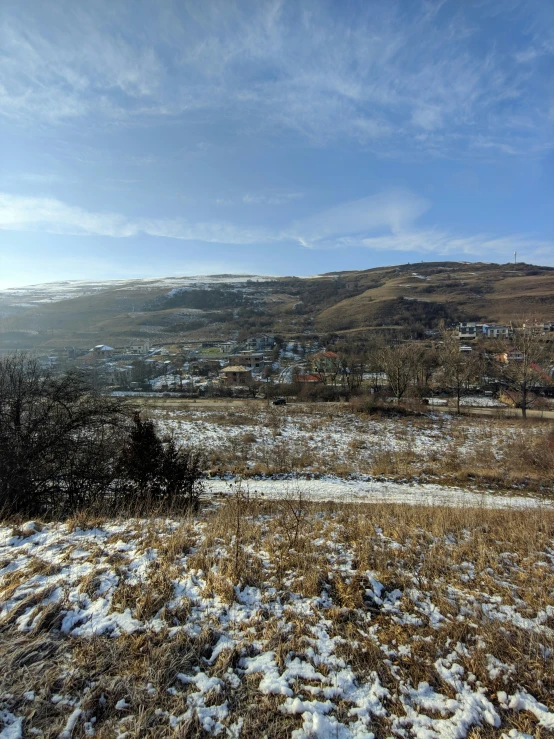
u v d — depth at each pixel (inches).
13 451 320.5
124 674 109.6
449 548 208.8
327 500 431.5
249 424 966.4
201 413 1135.0
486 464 651.5
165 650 117.4
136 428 354.9
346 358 2030.0
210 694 104.5
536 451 690.2
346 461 656.4
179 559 171.0
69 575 151.6
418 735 96.7
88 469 348.8
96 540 187.6
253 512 283.3
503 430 954.1
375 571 171.6
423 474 576.7
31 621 126.9
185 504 319.9
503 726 100.5
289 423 999.0
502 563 192.5
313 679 111.0
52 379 378.9
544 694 110.0
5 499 302.7
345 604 145.9
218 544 191.3
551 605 153.1
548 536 245.4
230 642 123.4
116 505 300.8
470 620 141.6
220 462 611.5
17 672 108.5
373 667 116.9
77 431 367.6
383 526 248.7
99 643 119.4
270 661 116.2
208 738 94.3
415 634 132.7
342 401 1459.2
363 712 101.8
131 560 165.6
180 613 133.8
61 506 314.7
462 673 116.6
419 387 1565.0
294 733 95.0
